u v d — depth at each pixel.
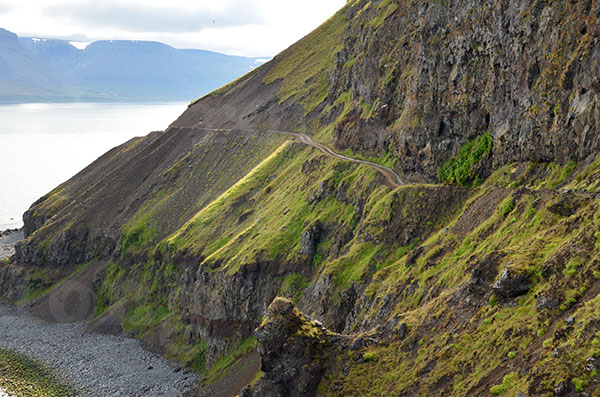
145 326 129.88
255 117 188.38
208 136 189.88
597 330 33.09
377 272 73.25
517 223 52.50
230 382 93.12
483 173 73.75
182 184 171.88
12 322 141.88
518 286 42.19
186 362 109.25
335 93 154.12
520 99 65.19
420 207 78.12
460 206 73.25
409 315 53.44
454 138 81.50
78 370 109.50
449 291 52.16
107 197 179.00
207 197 157.88
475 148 76.38
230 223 130.62
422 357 46.47
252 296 102.75
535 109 61.91
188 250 128.62
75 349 121.25
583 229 41.19
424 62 88.56
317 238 98.19
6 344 125.25
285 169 134.50
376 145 108.44
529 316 39.66
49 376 106.88
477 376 39.50
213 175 167.25
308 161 121.94
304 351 52.81
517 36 65.19
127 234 156.25
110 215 170.75
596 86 51.62
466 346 43.03
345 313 77.00
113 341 125.56
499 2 68.69
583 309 35.44
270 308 55.25
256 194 133.00
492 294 45.03
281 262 101.12
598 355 31.86
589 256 38.78
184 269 127.56
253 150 165.00
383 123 107.44
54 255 164.75
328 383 50.81
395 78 107.31
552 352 34.62
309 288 91.00
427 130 85.75
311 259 97.25
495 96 71.38
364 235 83.38
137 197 175.12
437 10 86.62
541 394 32.94
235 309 104.44
